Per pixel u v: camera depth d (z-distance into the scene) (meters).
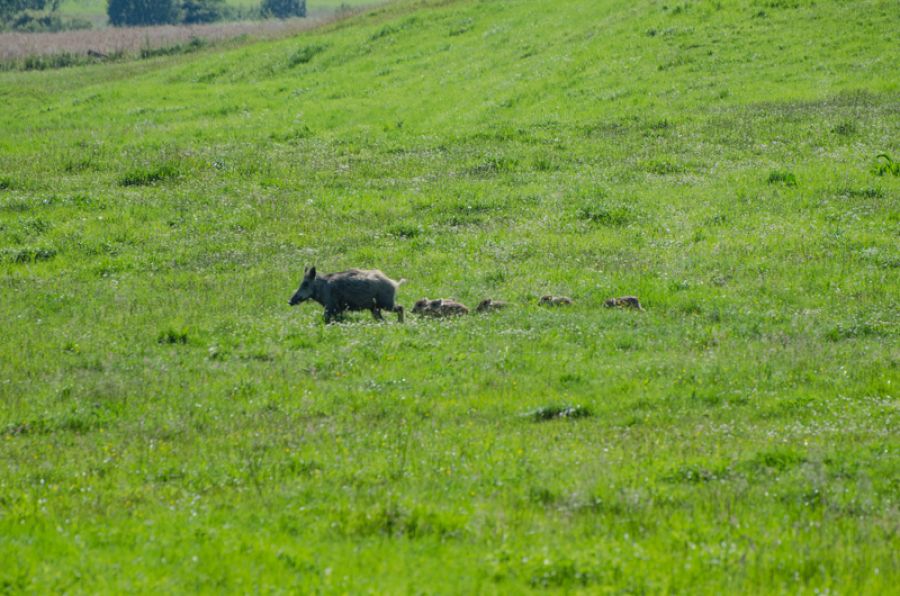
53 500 44.84
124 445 53.59
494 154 144.38
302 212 120.12
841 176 123.44
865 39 181.38
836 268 91.56
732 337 74.06
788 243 99.75
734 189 121.50
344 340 74.69
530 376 65.56
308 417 58.72
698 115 156.88
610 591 34.94
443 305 82.56
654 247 101.12
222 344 74.62
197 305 85.88
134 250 106.69
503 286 89.88
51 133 180.38
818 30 187.88
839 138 140.38
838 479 47.06
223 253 105.00
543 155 143.12
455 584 35.44
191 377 66.62
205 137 168.88
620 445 52.47
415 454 50.84
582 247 101.75
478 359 69.38
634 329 76.62
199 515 42.53
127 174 137.25
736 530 40.59
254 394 63.12
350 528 40.72
